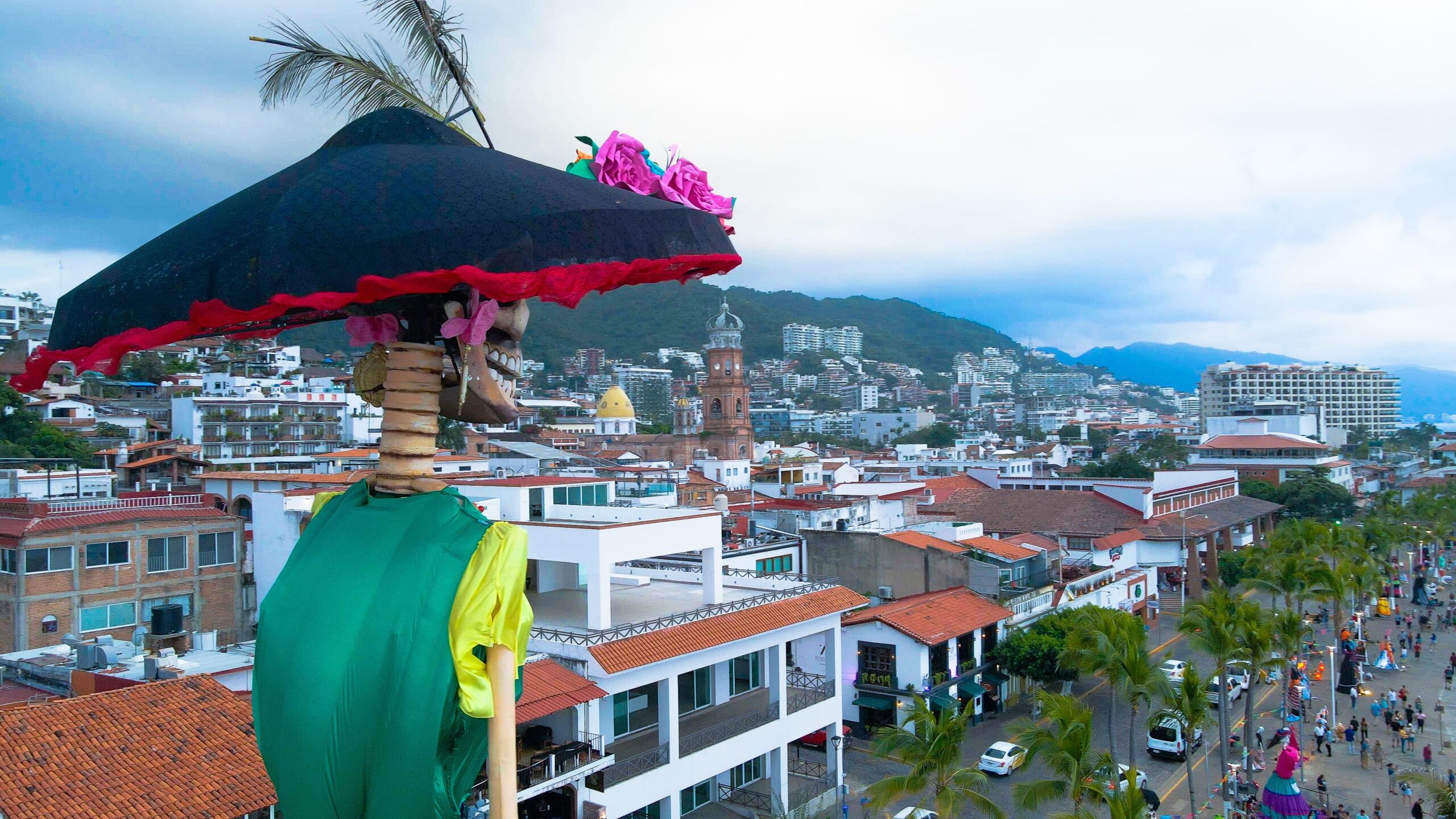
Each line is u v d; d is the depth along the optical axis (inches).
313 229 297.9
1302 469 5812.0
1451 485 5925.2
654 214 319.6
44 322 6156.5
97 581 1806.1
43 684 1321.4
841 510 3051.2
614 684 1300.4
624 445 6811.0
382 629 308.0
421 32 393.4
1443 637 3221.0
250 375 6466.5
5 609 1724.9
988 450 7608.3
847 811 1633.9
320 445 4931.1
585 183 327.6
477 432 4840.1
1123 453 7194.9
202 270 306.0
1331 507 5034.5
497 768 308.0
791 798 1600.6
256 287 295.3
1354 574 2610.7
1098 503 3791.8
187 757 952.9
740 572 1831.9
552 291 305.4
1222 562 3754.9
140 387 5748.0
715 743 1439.5
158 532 1900.8
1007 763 1850.4
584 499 2085.4
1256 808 1690.5
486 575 315.9
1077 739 1268.5
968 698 2150.6
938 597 2287.2
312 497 1989.4
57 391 5147.6
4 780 855.1
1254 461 6102.4
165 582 1904.5
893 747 1338.6
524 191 305.1
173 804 884.6
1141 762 1999.3
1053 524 3604.8
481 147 353.7
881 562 2529.5
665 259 315.3
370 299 298.0
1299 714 2335.1
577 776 1196.5
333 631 311.4
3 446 3676.2
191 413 4493.1
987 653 2297.0
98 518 1855.3
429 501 332.2
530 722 1330.0
